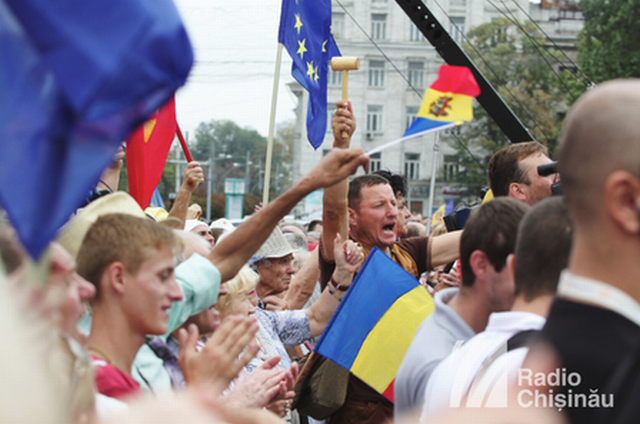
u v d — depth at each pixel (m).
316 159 39.03
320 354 2.62
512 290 1.85
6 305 0.55
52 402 0.52
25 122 0.93
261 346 2.84
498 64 33.78
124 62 0.97
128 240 1.82
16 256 1.13
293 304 3.54
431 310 2.64
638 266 1.16
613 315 1.16
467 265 1.92
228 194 27.53
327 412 2.70
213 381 1.76
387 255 2.95
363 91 38.66
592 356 1.15
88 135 0.94
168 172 37.12
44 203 0.92
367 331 2.61
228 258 2.19
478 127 37.62
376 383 2.55
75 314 1.37
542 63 33.59
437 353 1.85
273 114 3.72
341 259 2.85
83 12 0.96
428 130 1.66
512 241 1.84
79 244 2.02
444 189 39.50
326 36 4.05
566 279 1.24
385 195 3.15
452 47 4.71
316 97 3.93
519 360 1.39
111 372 1.73
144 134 3.87
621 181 1.14
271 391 2.21
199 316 2.32
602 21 30.64
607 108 1.17
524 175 3.13
